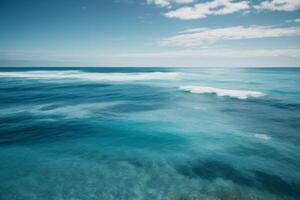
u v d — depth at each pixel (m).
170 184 5.36
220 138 8.62
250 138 8.56
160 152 7.37
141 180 5.53
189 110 13.51
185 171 6.02
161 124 10.59
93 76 41.41
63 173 5.84
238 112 12.88
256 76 42.56
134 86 26.22
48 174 5.78
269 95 18.67
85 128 9.88
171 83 29.86
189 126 10.28
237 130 9.58
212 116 12.05
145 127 10.12
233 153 7.19
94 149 7.59
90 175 5.77
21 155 6.97
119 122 10.88
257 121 11.02
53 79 34.03
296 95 18.53
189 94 19.77
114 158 6.88
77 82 30.11
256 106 14.55
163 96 18.72
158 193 4.98
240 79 35.44
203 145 7.94
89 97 18.00
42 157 6.86
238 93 19.52
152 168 6.21
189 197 4.82
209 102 16.05
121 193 4.95
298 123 10.55
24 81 30.23
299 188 5.14
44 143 8.05
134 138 8.73
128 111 13.22
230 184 5.34
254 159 6.70
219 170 6.08
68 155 7.05
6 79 32.91
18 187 5.14
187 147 7.78
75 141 8.32
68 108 13.77
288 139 8.39
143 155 7.11
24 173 5.82
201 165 6.38
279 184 5.31
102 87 24.98
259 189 5.11
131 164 6.45
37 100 16.34
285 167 6.17
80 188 5.14
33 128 9.67
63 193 4.93
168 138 8.72
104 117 11.75
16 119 11.02
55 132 9.25
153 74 49.72
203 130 9.66
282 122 10.77
